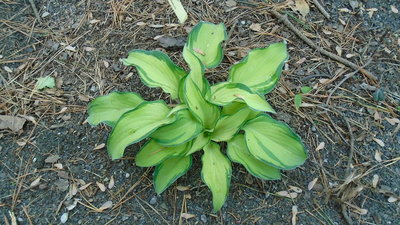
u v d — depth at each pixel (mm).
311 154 610
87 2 749
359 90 673
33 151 610
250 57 584
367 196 583
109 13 735
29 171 594
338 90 671
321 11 750
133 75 670
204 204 566
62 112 641
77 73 677
